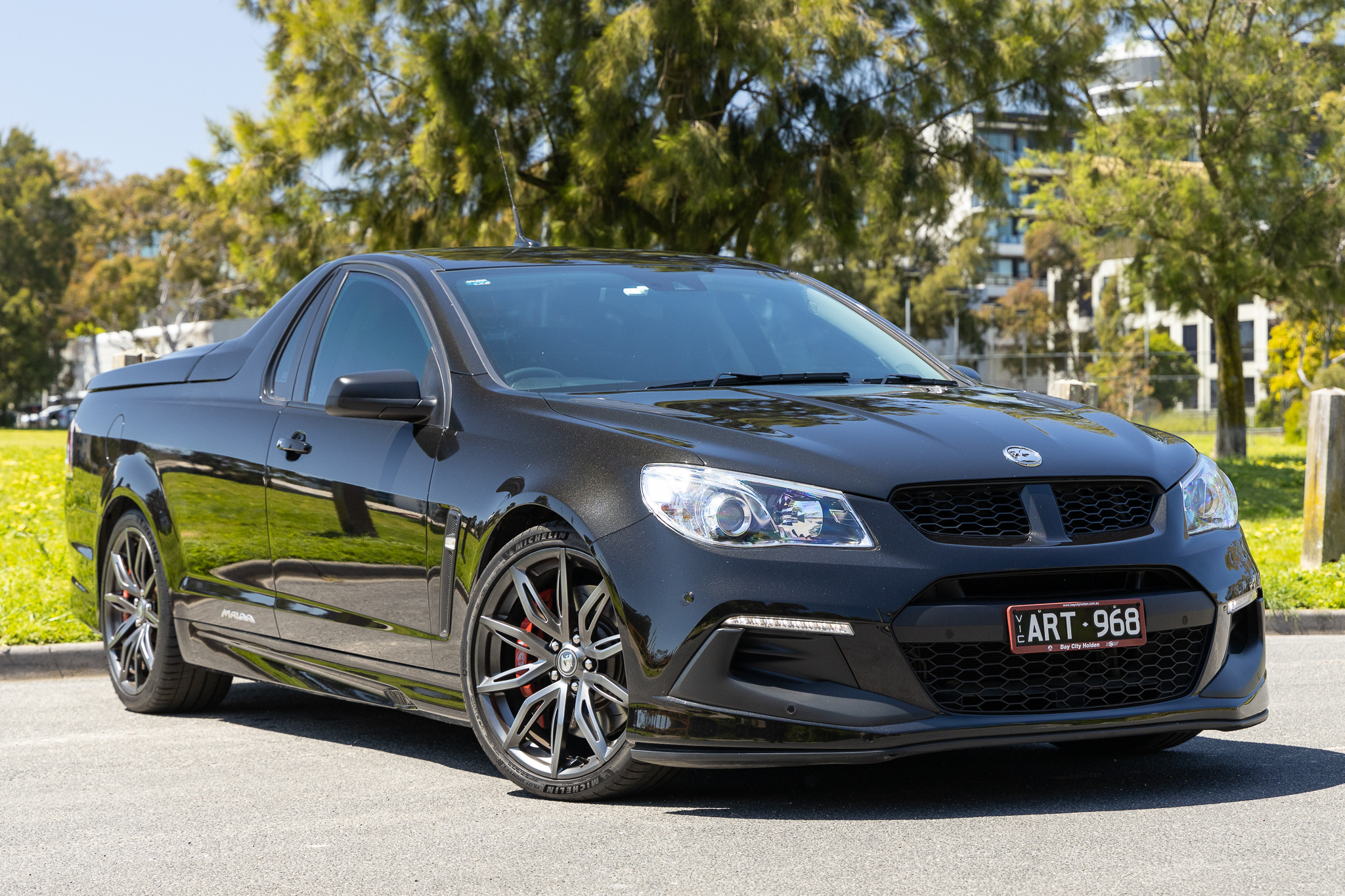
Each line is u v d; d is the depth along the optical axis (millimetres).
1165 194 23688
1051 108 18500
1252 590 3898
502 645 4012
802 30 17031
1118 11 21234
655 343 4574
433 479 4188
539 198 20219
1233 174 23125
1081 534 3611
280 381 5082
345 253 21109
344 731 5082
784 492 3533
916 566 3457
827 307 5172
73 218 75500
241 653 5035
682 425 3807
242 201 20031
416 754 4625
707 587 3492
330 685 4727
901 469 3578
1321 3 23688
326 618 4602
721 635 3479
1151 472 3787
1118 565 3586
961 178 19016
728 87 18422
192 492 5207
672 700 3527
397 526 4289
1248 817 3525
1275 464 23031
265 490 4844
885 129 18078
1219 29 23969
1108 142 24578
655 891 2992
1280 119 23047
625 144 17750
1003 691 3531
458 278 4730
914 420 3857
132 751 4770
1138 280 26109
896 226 19516
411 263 4887
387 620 4363
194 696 5473
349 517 4477
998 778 4043
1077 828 3436
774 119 18094
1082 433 3904
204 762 4559
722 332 4727
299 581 4715
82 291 72438
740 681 3479
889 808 3670
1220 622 3762
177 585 5301
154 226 66812
